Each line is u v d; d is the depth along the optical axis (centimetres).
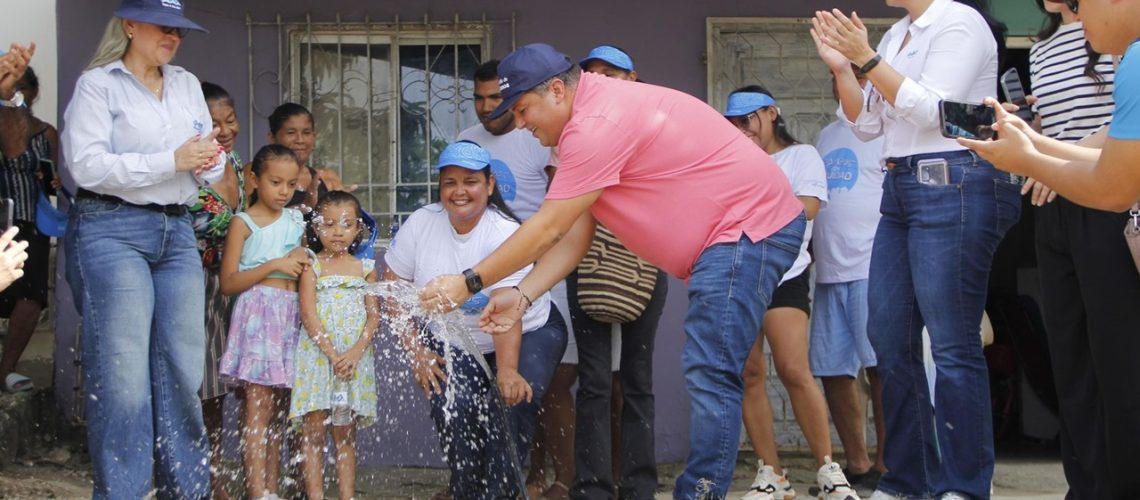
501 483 518
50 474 624
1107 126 430
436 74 718
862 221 615
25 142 621
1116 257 418
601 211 430
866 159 617
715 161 418
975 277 446
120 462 463
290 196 545
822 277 629
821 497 570
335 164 717
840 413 625
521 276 526
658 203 421
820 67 725
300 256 538
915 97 435
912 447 473
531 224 414
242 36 704
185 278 490
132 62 489
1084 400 451
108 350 465
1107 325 420
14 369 674
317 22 706
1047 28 468
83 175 464
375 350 626
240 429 556
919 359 471
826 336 626
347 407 534
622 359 543
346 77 715
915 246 453
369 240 576
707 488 417
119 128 477
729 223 418
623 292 518
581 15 713
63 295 678
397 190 718
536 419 566
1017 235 941
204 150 471
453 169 525
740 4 718
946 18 451
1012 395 848
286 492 553
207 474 497
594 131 410
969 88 449
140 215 475
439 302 415
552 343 536
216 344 561
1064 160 341
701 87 717
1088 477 458
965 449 446
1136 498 424
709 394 417
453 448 524
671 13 715
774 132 608
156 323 484
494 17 712
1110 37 338
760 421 584
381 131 717
